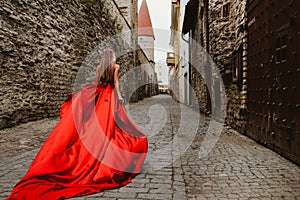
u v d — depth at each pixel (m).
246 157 4.10
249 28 5.91
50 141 2.95
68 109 3.24
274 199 2.52
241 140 5.53
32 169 2.58
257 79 5.31
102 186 2.67
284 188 2.80
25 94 6.93
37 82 7.48
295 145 3.70
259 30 5.19
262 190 2.74
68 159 2.84
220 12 8.30
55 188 2.49
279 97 4.22
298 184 2.91
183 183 2.92
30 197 2.31
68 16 9.25
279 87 4.22
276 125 4.34
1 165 3.46
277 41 4.31
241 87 6.43
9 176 3.04
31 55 7.12
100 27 12.81
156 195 2.56
